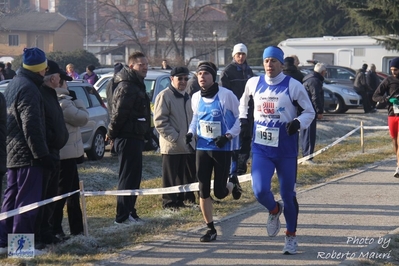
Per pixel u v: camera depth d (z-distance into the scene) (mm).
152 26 51531
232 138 7730
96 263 6961
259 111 7145
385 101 12164
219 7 64062
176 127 9266
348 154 15141
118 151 8578
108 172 12633
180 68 9250
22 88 6836
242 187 10945
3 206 7254
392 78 12188
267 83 7125
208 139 7785
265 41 54219
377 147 16469
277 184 11234
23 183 7035
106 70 27078
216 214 9266
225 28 57125
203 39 51125
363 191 10867
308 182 11750
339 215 9180
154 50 51062
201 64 7840
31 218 7094
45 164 6949
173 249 7539
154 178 12797
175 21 50656
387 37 28812
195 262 7027
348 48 33094
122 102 8336
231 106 7797
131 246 7660
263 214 9242
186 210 9422
